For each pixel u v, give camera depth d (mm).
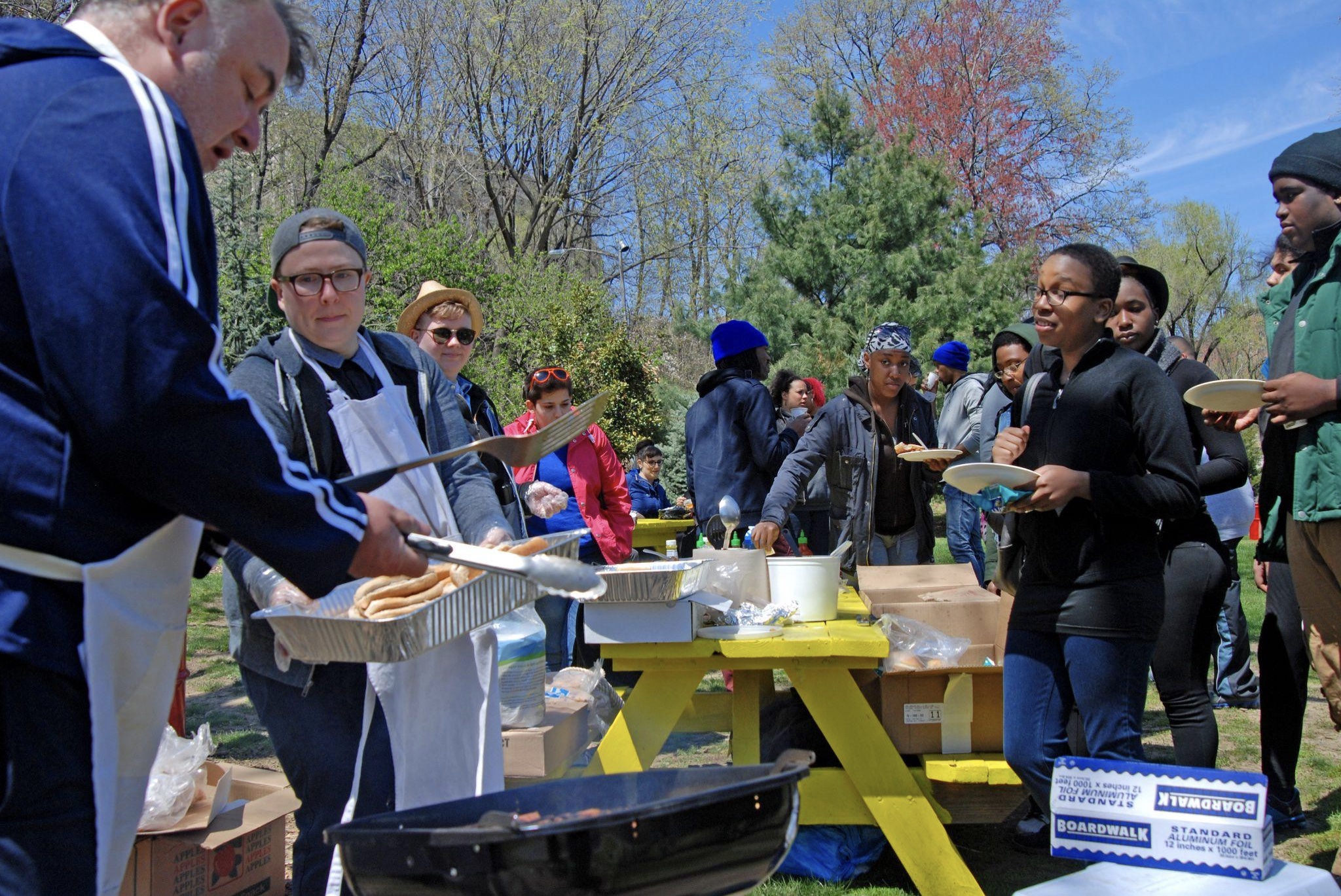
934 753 3113
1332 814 3650
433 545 1406
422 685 2150
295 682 2129
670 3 22297
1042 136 28047
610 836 1257
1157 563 2584
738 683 3254
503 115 21875
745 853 1357
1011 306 14648
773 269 15227
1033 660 2664
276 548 1313
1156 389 2551
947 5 27250
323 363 2291
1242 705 5137
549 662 5047
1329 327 2756
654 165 23734
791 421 7047
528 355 13859
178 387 1216
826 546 6105
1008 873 3246
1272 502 3129
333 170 15547
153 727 1421
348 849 1379
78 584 1274
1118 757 2543
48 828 1252
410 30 20422
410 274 13328
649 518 8969
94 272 1188
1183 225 31391
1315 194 2809
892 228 15109
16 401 1248
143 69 1404
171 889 2611
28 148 1221
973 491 2541
